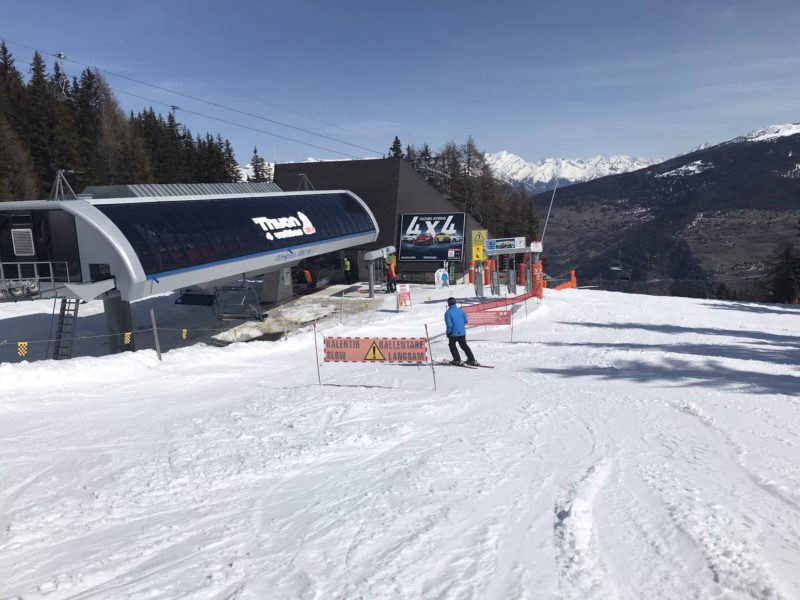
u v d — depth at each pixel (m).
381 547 4.43
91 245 18.91
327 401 9.65
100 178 71.81
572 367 13.76
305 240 30.19
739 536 4.41
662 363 14.04
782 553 4.12
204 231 23.22
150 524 5.02
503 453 6.87
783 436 7.54
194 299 28.36
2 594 3.86
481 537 4.56
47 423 8.98
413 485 5.80
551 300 32.31
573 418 8.62
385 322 24.64
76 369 12.86
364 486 5.83
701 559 4.04
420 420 8.53
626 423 8.29
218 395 11.18
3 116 60.97
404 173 44.75
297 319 28.52
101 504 5.50
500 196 95.81
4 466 6.75
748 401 9.77
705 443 7.22
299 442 7.40
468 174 95.56
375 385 11.57
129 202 21.12
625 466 6.31
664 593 3.64
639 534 4.52
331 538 4.62
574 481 5.80
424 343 13.17
